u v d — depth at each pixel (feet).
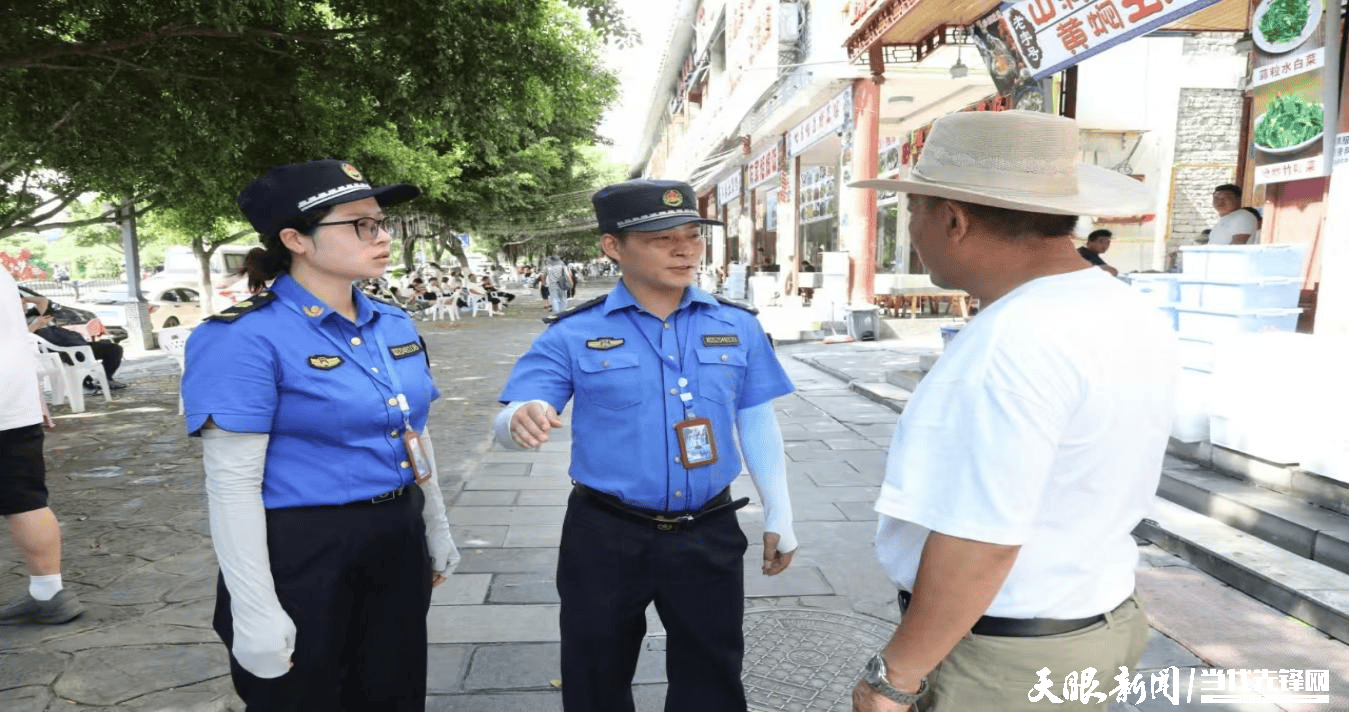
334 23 31.24
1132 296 4.07
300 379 5.82
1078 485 3.91
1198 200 41.37
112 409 27.76
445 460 19.66
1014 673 4.09
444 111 26.25
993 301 4.24
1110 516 4.04
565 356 6.55
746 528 14.37
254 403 5.57
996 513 3.64
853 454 19.62
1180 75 40.57
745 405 7.03
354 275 6.10
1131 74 40.52
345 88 25.57
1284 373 13.14
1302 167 16.42
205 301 57.57
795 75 49.14
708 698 6.74
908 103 46.83
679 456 6.38
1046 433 3.66
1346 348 12.16
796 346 40.37
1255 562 11.41
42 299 27.86
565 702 6.74
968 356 3.88
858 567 12.59
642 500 6.38
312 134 27.89
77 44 20.26
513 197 77.46
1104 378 3.75
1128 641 4.29
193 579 12.35
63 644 10.14
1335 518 11.92
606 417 6.44
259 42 23.17
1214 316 14.99
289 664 5.76
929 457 3.89
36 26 20.71
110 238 89.92
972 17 27.58
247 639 5.58
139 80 23.80
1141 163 41.22
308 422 5.91
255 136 27.71
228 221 52.60
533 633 10.48
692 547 6.45
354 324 6.30
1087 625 4.12
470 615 11.00
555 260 65.72
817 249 78.69
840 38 41.09
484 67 25.20
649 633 10.50
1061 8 20.77
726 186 95.96
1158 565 12.34
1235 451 14.30
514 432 5.96
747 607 11.19
